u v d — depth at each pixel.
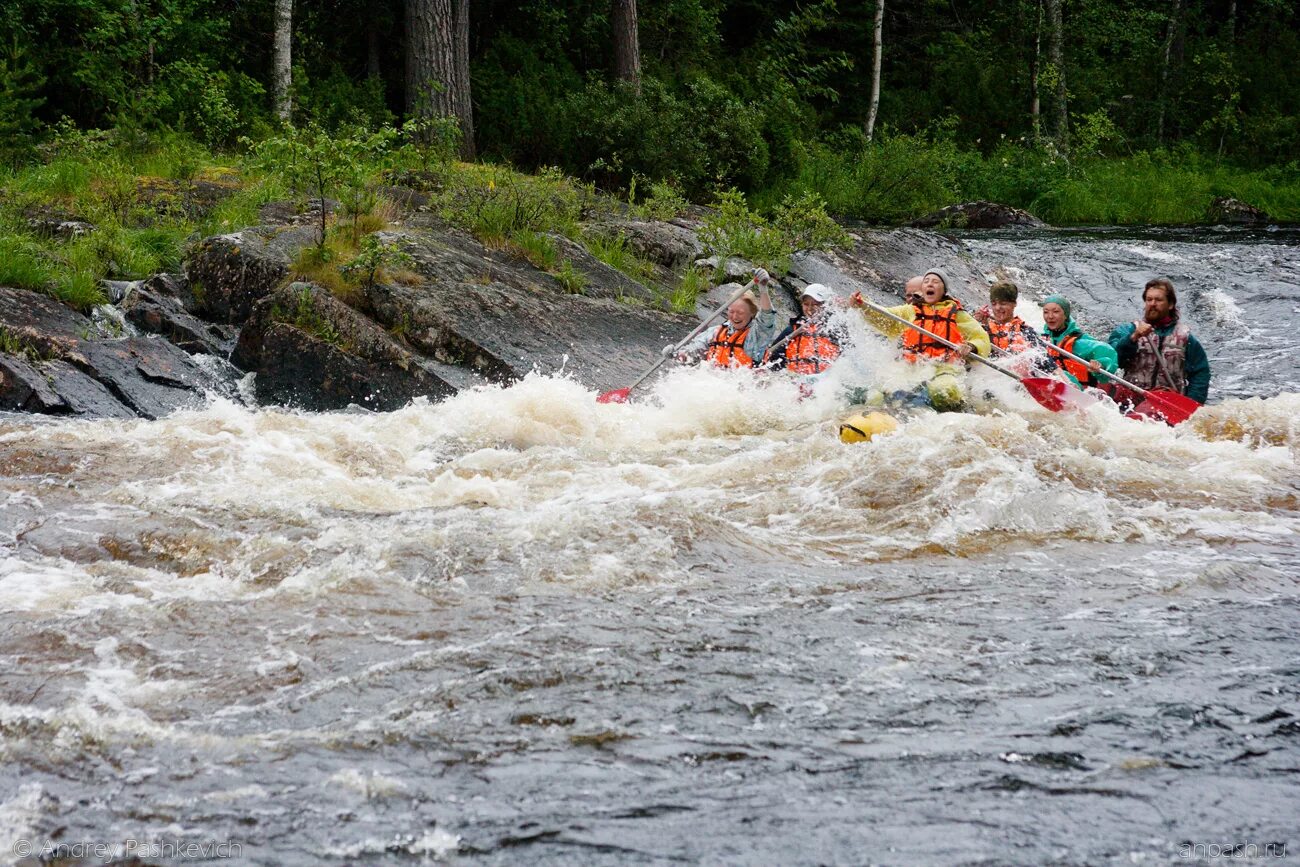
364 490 14.84
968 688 9.41
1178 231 52.50
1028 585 11.91
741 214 33.00
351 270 23.95
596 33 60.75
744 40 77.50
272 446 16.67
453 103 46.59
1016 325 23.23
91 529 12.73
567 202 32.59
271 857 7.05
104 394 20.55
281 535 12.76
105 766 8.10
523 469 16.28
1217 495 15.46
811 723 8.79
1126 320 34.72
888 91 80.19
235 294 24.58
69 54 39.53
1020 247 41.16
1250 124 79.81
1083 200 62.78
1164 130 83.69
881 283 34.31
